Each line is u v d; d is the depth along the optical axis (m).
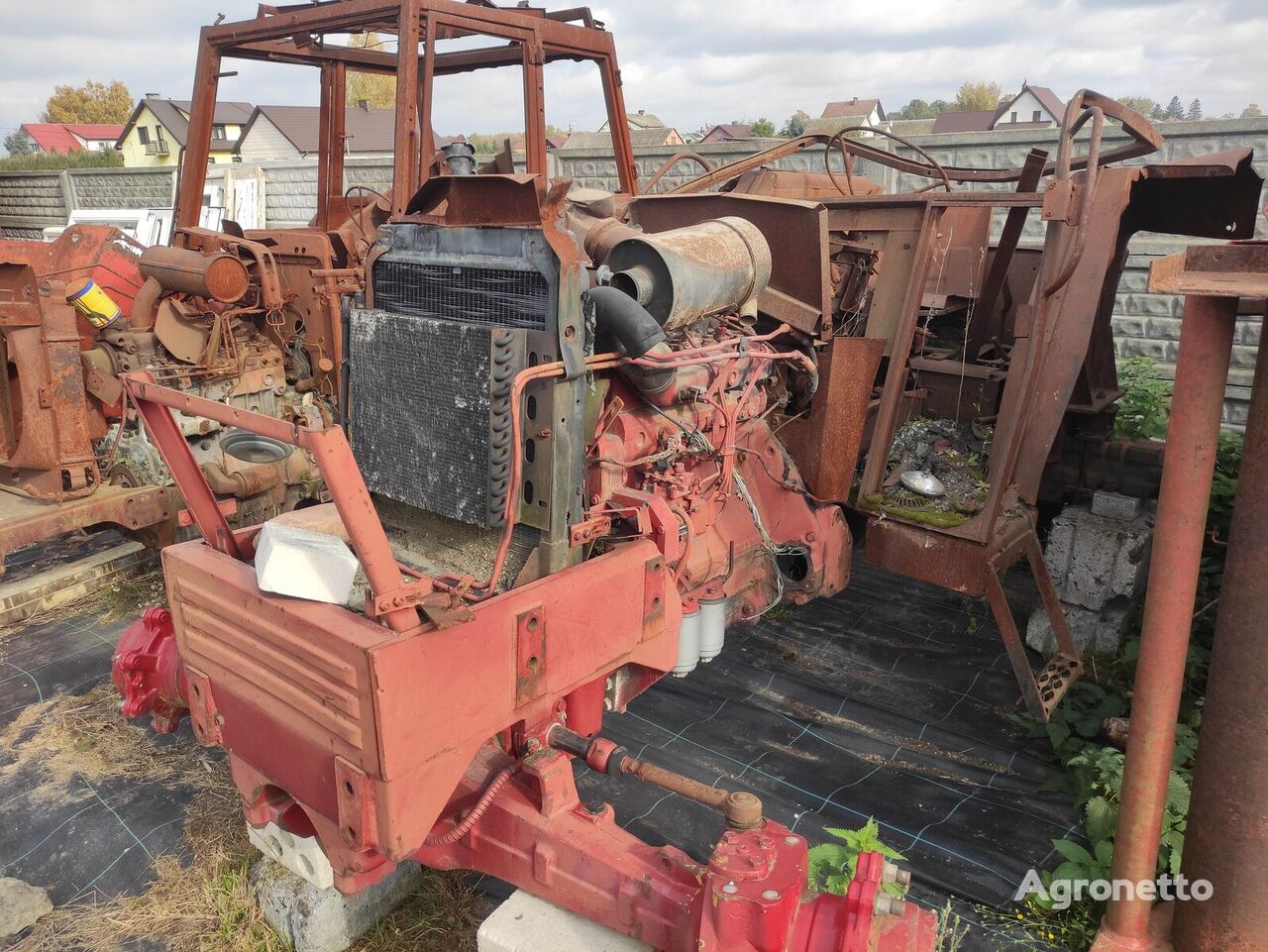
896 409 3.84
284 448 3.14
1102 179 3.48
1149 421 5.71
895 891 2.10
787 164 9.12
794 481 3.71
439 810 2.06
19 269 4.63
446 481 2.48
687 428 2.94
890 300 4.09
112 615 4.82
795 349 3.67
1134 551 4.07
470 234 2.46
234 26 5.65
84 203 16.92
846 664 4.30
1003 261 4.32
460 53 6.44
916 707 3.95
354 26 5.17
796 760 3.56
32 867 3.10
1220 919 2.12
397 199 4.68
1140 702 2.17
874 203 4.09
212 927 2.84
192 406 2.16
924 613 4.77
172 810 3.32
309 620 2.01
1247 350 6.62
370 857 2.18
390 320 2.57
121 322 5.28
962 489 3.83
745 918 1.82
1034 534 3.77
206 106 5.95
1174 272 2.05
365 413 2.72
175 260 5.13
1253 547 1.99
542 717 2.39
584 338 2.50
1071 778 3.39
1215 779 2.10
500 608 2.11
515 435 2.28
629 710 3.89
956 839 3.10
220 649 2.35
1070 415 4.66
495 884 3.02
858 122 8.56
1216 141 6.87
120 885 3.02
